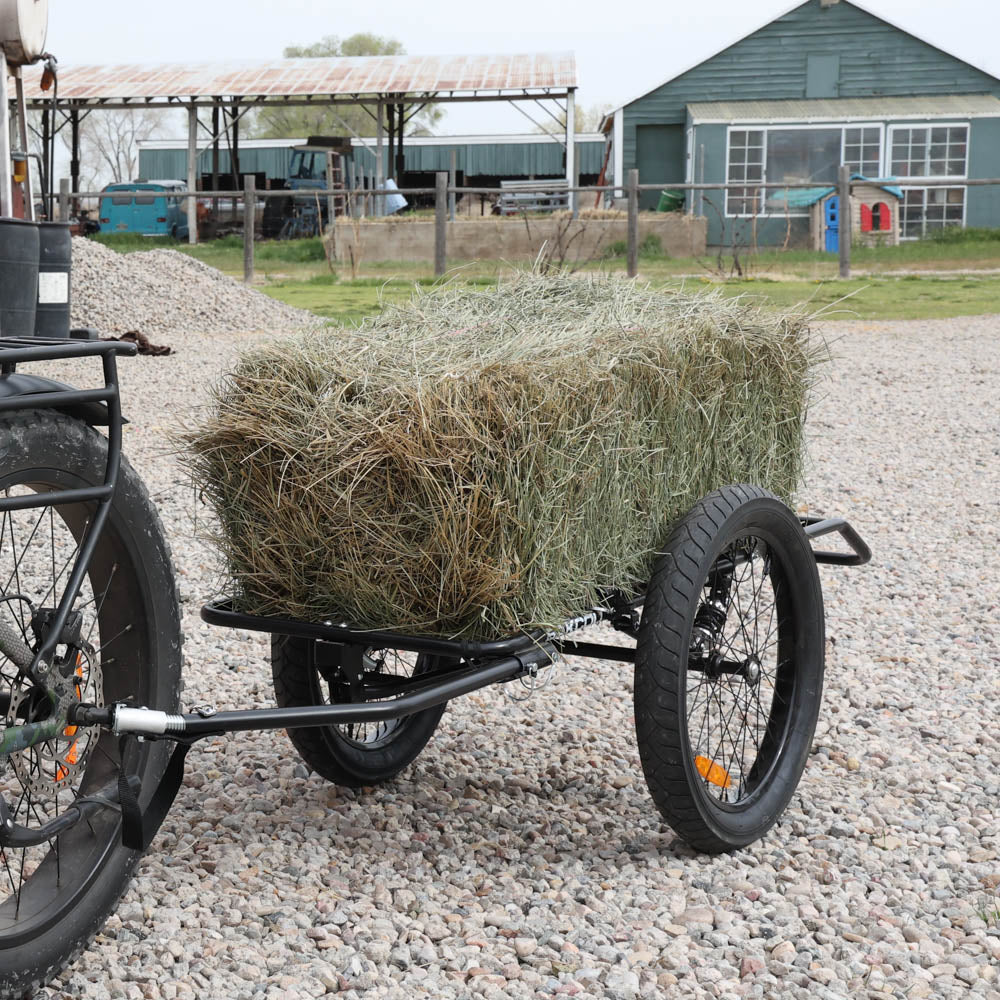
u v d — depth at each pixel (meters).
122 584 2.33
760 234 25.53
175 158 38.41
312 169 29.83
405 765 3.19
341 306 15.05
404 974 2.27
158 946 2.31
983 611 4.70
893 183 19.62
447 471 2.33
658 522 2.84
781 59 27.27
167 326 12.88
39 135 28.89
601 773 3.23
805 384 3.49
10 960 2.02
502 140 37.03
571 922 2.46
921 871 2.70
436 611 2.43
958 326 13.48
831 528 3.30
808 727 3.07
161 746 2.38
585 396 2.51
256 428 2.47
